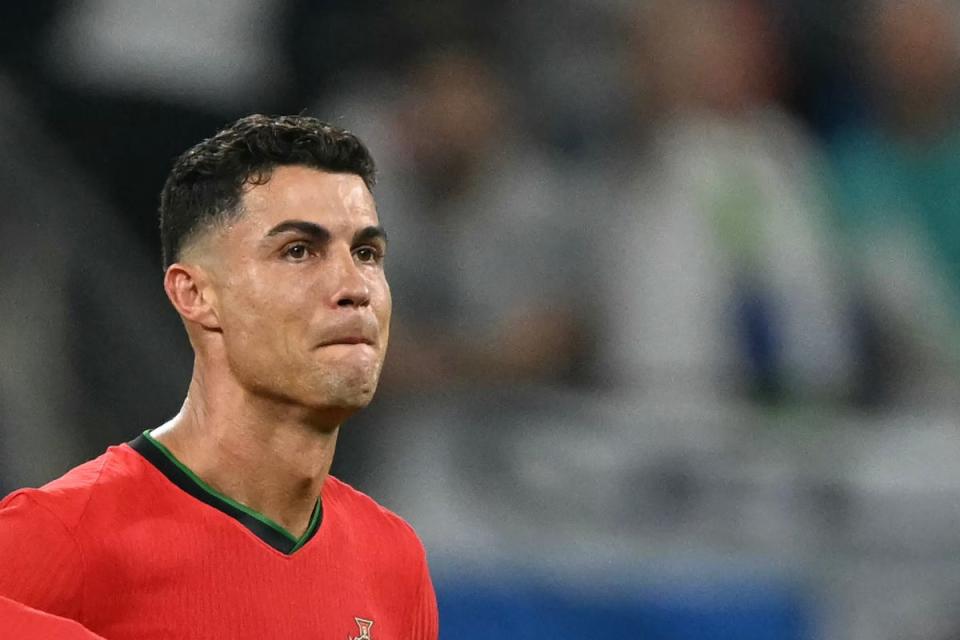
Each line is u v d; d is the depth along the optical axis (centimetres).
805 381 2217
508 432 2102
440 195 2267
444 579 2011
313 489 963
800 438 2120
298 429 943
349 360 913
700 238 2216
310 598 948
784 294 2228
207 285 935
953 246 2445
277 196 918
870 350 2322
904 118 2517
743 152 2298
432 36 2358
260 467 947
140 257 2184
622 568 2009
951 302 2414
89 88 2202
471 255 2241
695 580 2006
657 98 2364
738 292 2208
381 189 2258
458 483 2081
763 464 2088
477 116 2294
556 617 1997
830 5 2700
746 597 2009
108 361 2139
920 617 2055
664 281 2198
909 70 2512
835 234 2373
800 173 2370
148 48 2227
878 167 2462
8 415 2052
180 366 2175
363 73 2358
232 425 944
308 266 917
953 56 2542
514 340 2202
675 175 2267
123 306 2156
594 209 2289
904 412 2253
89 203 2167
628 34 2406
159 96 2208
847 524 2083
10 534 877
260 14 2323
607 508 2053
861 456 2128
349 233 923
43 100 2197
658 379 2159
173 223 948
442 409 2136
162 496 933
